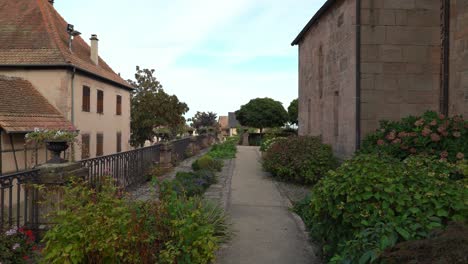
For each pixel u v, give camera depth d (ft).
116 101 85.61
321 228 13.58
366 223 10.97
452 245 7.91
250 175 39.52
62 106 59.77
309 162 32.45
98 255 10.32
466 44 27.12
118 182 24.18
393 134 24.31
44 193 14.65
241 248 15.76
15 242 12.38
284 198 27.27
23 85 58.29
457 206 10.69
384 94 29.60
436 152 22.26
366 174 12.12
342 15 33.32
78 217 10.26
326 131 38.81
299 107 56.65
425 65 29.63
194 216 12.58
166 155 40.93
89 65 71.67
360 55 29.58
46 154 51.24
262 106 142.61
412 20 29.53
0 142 45.47
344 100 32.60
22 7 69.72
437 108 29.66
